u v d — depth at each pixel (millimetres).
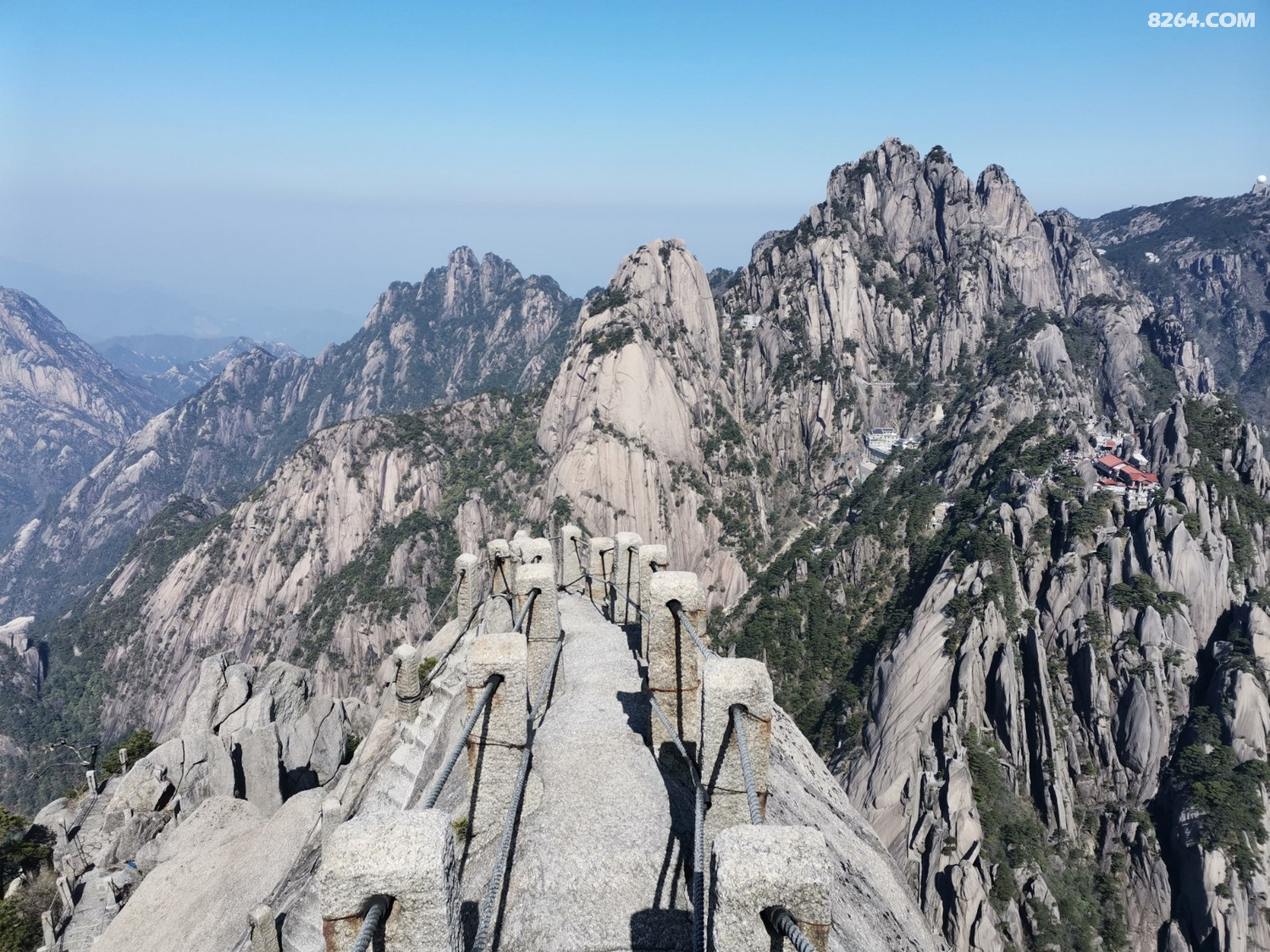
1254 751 101062
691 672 14086
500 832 11867
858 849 16453
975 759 110812
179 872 24328
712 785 11078
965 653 121062
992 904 97062
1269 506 127938
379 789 19406
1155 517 123938
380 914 6953
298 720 38750
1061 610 124000
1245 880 90750
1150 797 105375
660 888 10773
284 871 23250
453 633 29203
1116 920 96562
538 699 14602
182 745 34562
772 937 7121
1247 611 112438
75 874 31141
